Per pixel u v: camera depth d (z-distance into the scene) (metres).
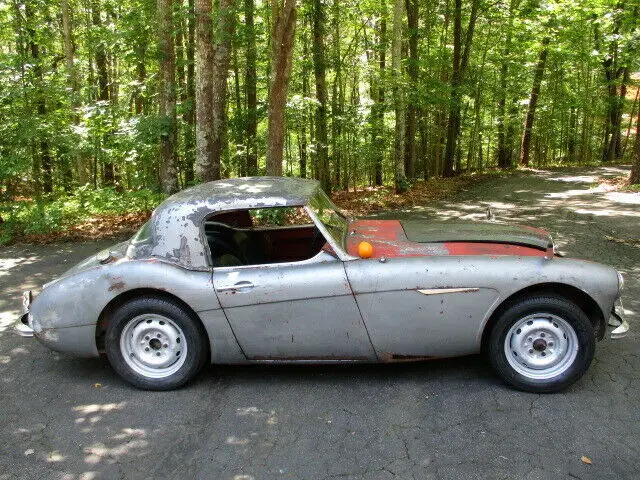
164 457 2.96
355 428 3.18
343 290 3.46
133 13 11.28
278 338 3.58
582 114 30.30
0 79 9.79
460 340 3.53
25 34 12.50
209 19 10.02
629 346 4.20
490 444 2.96
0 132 9.73
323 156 15.34
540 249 3.68
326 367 4.02
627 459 2.80
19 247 8.93
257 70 14.98
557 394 3.49
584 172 21.73
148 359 3.75
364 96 22.23
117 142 10.88
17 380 3.99
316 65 14.38
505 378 3.53
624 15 14.76
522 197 13.88
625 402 3.37
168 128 10.81
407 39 17.19
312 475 2.76
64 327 3.73
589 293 3.38
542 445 2.94
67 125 10.95
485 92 22.86
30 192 12.87
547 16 17.83
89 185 12.31
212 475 2.79
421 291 3.43
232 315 3.55
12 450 3.07
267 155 10.07
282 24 9.41
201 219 3.64
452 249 3.65
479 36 22.09
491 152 34.53
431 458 2.86
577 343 3.41
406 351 3.59
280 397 3.58
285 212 3.82
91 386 3.86
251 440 3.09
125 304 3.66
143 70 13.13
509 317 3.43
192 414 3.41
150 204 11.53
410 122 17.45
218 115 11.31
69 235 9.66
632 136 36.09
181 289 3.54
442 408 3.36
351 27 19.28
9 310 5.64
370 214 11.73
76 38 16.41
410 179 17.53
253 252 4.21
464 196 14.53
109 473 2.84
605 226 9.21
